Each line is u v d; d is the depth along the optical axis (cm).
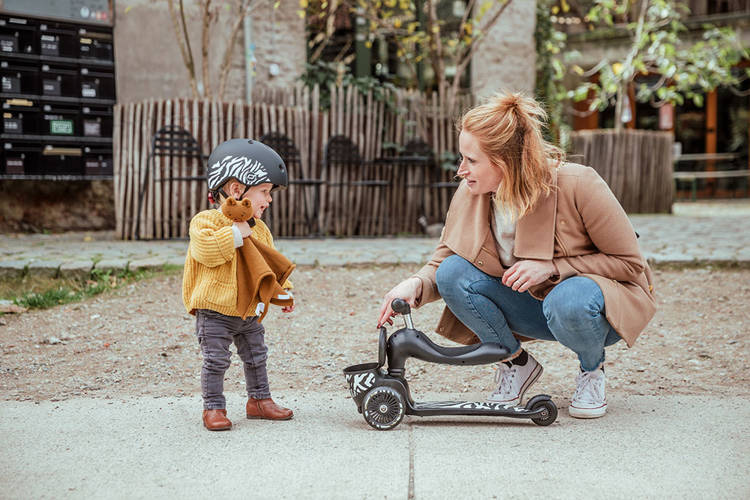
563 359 395
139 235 774
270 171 279
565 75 1727
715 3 1820
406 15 1035
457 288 293
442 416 290
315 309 493
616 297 271
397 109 885
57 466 238
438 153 912
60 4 826
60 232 871
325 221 850
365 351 409
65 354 397
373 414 272
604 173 1266
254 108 806
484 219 289
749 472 228
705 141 1930
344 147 845
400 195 891
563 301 269
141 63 891
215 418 275
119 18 872
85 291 530
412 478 225
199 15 923
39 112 823
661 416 287
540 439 261
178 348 410
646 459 239
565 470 230
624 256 277
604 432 268
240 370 370
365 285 556
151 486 221
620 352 401
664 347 409
